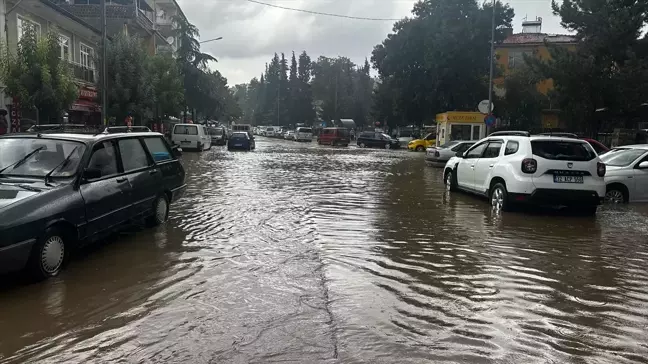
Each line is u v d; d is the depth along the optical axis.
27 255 5.43
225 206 11.16
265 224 9.16
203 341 4.19
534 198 10.34
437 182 17.52
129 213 7.59
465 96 46.06
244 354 3.96
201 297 5.22
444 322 4.68
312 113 106.88
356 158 31.83
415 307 5.05
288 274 6.04
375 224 9.37
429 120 53.25
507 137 11.62
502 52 52.94
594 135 30.55
